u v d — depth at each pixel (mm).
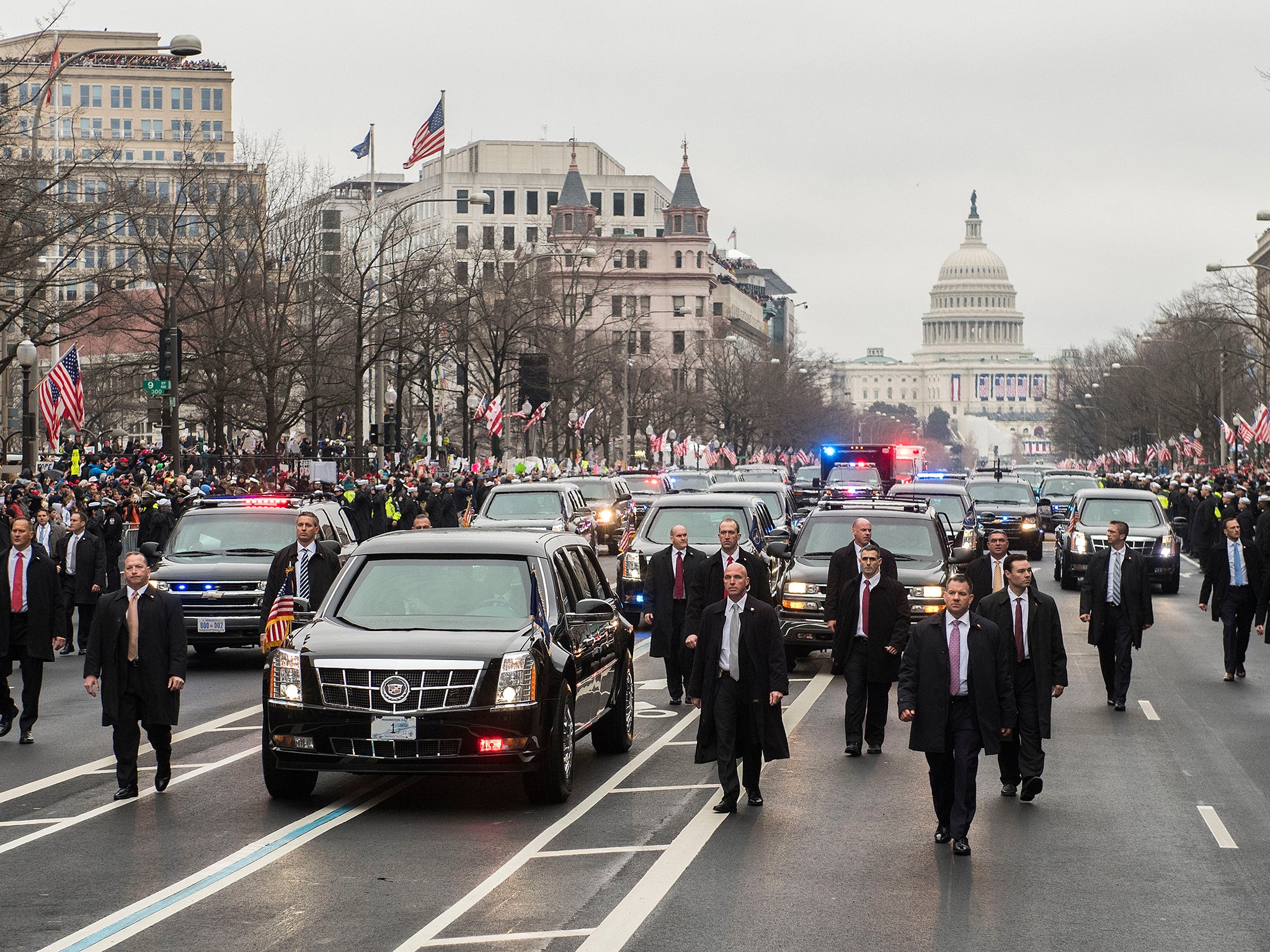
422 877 26016
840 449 155000
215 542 57469
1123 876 26312
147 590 33156
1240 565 53438
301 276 139500
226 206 128000
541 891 25047
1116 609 46344
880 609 38469
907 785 34656
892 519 58094
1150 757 38594
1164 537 92938
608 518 110000
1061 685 33125
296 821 30656
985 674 27953
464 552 34250
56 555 62156
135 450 145000
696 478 135250
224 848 28156
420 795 33469
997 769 37500
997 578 44250
